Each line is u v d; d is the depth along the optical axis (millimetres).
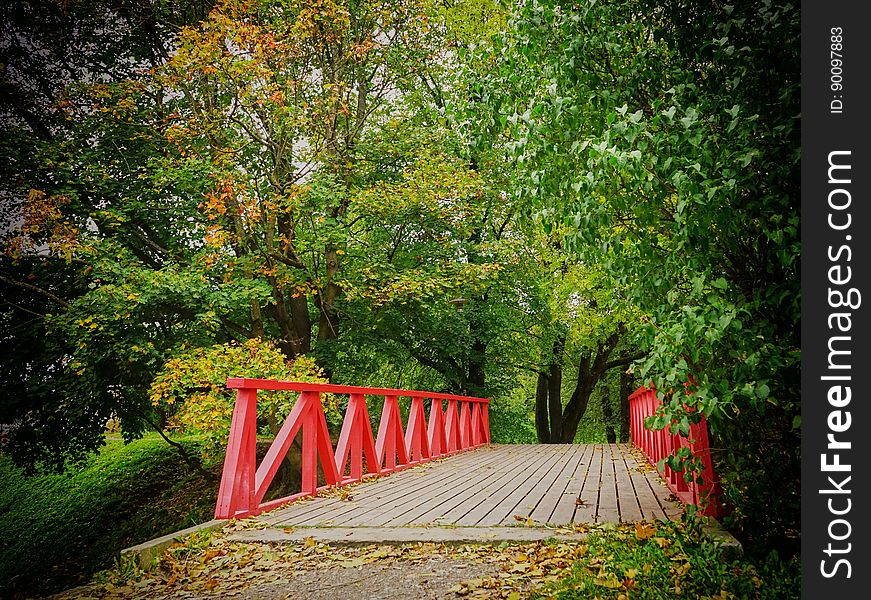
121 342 11922
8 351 13258
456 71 4324
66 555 14648
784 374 3270
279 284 12898
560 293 15984
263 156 14234
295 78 13172
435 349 17359
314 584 3762
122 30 13891
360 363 15586
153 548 4344
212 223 12945
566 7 3809
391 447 9156
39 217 11266
